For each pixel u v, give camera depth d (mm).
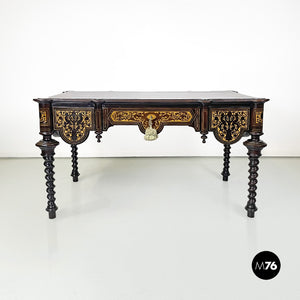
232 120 2422
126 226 2396
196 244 2135
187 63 4309
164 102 2377
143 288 1694
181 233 2285
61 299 1612
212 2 4195
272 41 4246
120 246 2111
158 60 4301
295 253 2020
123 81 4344
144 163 4211
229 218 2529
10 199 2938
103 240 2189
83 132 2439
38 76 4297
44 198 2965
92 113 2416
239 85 4352
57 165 4109
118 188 3236
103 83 4344
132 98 2457
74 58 4281
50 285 1721
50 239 2201
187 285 1720
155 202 2865
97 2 4184
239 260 1949
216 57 4293
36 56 4254
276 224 2418
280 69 4301
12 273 1824
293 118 4410
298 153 4469
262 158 4418
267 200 2883
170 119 2432
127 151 4516
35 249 2074
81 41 4250
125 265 1897
